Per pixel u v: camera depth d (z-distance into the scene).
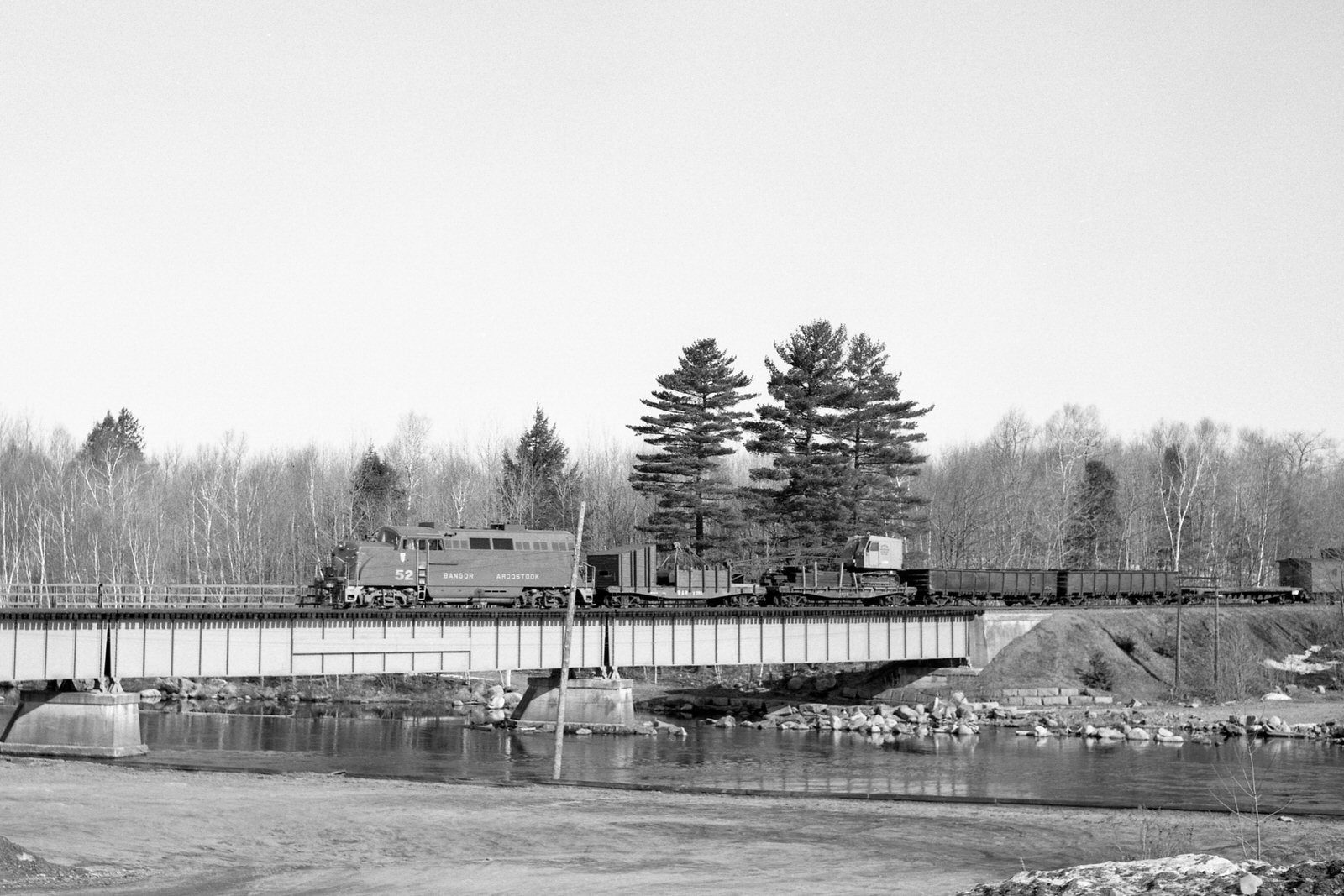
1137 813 48.91
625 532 137.50
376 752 70.31
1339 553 129.62
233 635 67.50
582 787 55.78
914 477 148.25
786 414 115.62
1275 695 92.56
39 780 52.78
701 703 97.69
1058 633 97.06
